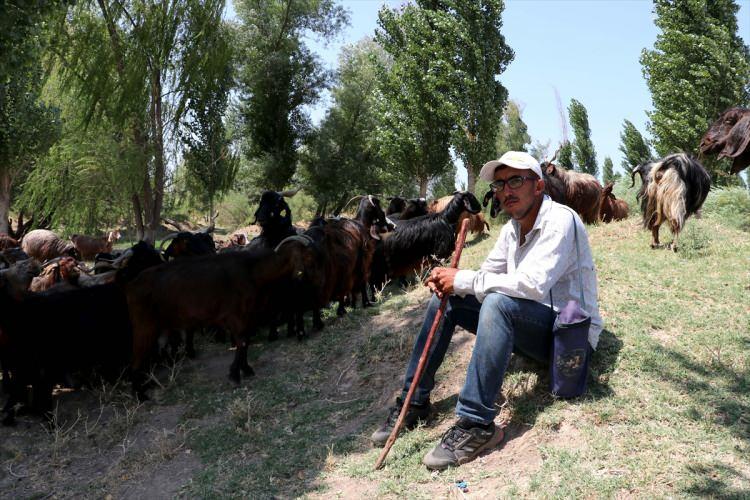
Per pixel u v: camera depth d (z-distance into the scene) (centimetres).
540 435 369
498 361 356
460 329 568
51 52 1912
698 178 739
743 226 891
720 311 515
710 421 357
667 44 2694
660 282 596
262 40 3391
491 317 355
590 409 379
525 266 363
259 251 643
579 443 355
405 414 392
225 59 2150
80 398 636
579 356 373
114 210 2244
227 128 3462
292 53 3472
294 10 3359
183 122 2378
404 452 393
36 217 2267
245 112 3497
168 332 670
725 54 2592
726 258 674
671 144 2738
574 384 384
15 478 489
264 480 409
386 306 774
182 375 669
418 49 3009
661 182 738
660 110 2756
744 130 830
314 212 3828
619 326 489
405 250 962
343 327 722
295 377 600
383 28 3194
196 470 452
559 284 381
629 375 415
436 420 426
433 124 3131
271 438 475
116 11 1867
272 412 532
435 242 959
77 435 552
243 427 508
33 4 827
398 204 1354
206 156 2842
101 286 637
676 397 385
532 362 440
